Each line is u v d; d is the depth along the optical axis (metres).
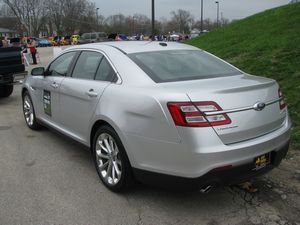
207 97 3.56
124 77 4.32
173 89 3.73
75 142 5.27
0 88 10.84
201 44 16.55
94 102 4.56
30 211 4.00
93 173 4.99
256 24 15.80
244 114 3.69
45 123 6.32
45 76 6.17
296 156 5.22
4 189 4.54
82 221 3.80
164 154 3.67
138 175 3.98
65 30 105.88
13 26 107.44
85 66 5.14
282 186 4.46
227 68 4.77
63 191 4.46
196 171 3.50
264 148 3.81
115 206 4.09
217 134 3.52
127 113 3.99
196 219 3.82
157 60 4.52
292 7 16.20
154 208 4.04
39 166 5.27
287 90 7.52
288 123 4.30
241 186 4.47
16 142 6.38
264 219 3.79
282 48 10.55
